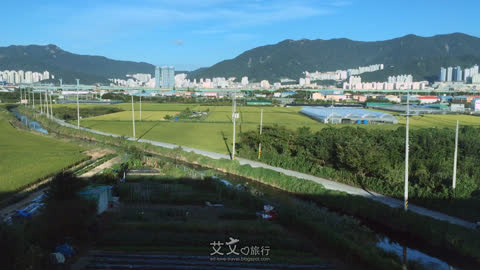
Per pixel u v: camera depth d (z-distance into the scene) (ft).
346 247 105.70
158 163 209.87
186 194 157.89
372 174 175.63
